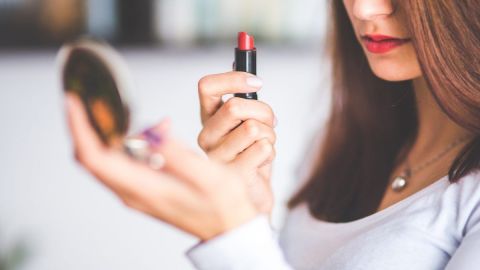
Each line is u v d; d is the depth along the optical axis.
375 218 0.86
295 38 1.89
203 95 0.81
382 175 0.98
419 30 0.75
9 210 1.95
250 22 1.87
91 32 1.82
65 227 1.97
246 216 0.60
